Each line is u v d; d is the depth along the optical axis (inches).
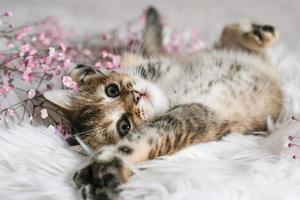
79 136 19.2
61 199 16.2
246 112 20.9
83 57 24.9
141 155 17.5
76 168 17.3
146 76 22.4
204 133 19.3
